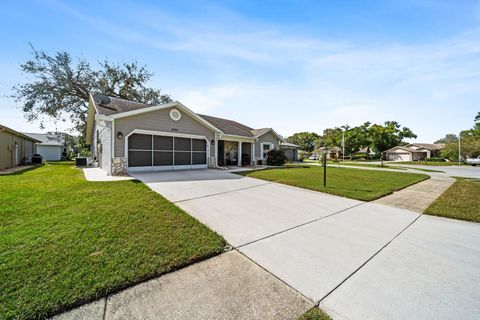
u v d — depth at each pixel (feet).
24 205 15.43
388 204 19.56
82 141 90.43
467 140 110.11
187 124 40.60
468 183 33.24
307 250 10.31
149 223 12.58
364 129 162.71
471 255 10.09
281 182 28.96
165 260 8.68
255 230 12.64
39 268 7.80
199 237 11.02
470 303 6.77
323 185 27.71
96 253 9.02
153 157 36.35
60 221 12.48
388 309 6.48
